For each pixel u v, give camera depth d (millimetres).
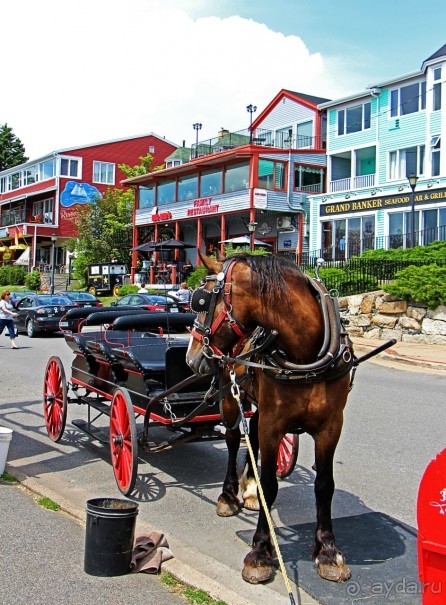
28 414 9781
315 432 4203
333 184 36000
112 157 54906
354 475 6613
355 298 19734
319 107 36344
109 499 4523
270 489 4219
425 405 10336
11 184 62375
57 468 7000
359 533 5020
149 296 23906
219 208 36438
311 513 5605
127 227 46188
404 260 21406
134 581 4160
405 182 30125
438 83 30422
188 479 6633
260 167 35062
